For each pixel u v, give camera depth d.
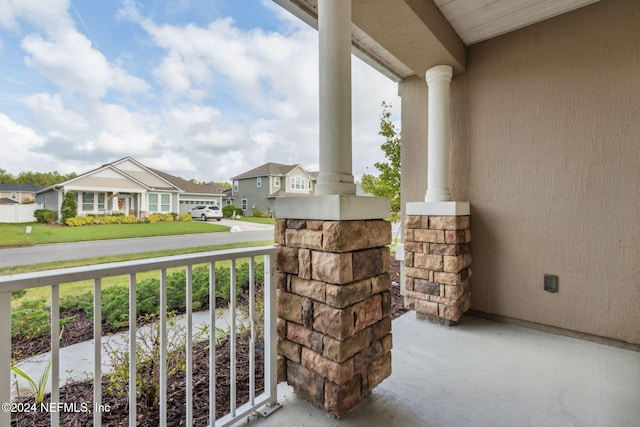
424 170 3.34
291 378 1.67
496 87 2.79
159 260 1.18
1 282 0.85
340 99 1.60
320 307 1.51
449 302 2.70
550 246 2.55
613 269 2.29
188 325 1.29
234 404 1.45
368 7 2.03
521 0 2.30
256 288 2.53
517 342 2.40
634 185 2.20
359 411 1.58
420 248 2.90
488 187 2.86
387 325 1.74
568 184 2.46
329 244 1.46
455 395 1.72
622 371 1.95
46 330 1.89
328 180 1.59
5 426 0.87
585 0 2.31
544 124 2.55
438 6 2.37
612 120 2.27
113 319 2.08
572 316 2.46
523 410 1.59
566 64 2.45
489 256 2.87
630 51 2.21
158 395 1.67
